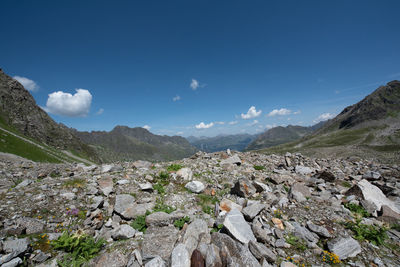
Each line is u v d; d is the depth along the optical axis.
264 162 18.73
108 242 6.45
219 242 5.84
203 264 5.08
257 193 10.27
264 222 7.52
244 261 5.05
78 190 9.30
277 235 6.65
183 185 11.44
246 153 23.47
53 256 5.59
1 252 5.09
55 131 177.75
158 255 5.39
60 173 13.93
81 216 7.62
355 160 20.61
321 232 6.88
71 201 8.36
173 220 7.35
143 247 5.66
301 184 11.08
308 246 6.34
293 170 16.17
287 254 5.96
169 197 9.79
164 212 7.62
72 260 5.33
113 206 8.38
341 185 12.62
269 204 8.93
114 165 14.88
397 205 9.62
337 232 7.07
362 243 6.57
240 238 6.07
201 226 6.57
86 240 6.17
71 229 6.84
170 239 6.04
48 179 11.12
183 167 14.38
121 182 10.58
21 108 158.12
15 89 164.75
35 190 8.92
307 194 10.43
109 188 9.77
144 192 9.97
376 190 10.52
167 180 11.82
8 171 14.99
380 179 13.31
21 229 6.16
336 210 8.75
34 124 158.62
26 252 5.45
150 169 13.95
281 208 8.82
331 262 5.68
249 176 13.67
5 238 5.81
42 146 131.75
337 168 17.39
